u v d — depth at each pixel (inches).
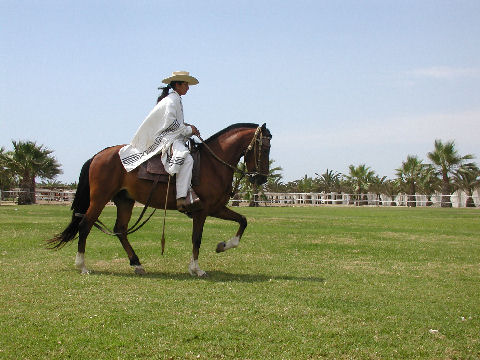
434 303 254.8
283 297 257.9
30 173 1731.1
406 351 186.9
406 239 536.7
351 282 300.5
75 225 339.3
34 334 195.6
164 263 364.8
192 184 320.5
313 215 1024.2
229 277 312.2
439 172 1977.1
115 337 193.8
